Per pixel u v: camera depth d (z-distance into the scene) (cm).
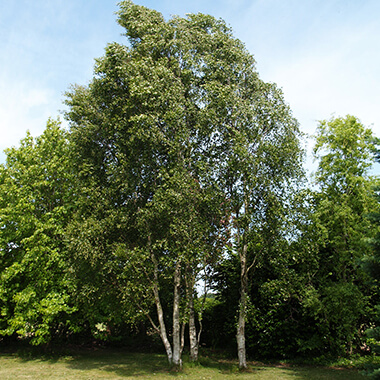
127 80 1438
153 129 1371
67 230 1476
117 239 1428
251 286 1612
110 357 1691
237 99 1360
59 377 1163
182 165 1356
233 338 1711
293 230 1338
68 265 1484
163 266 1420
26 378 1148
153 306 1956
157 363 1491
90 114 1655
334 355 1492
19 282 1761
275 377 1129
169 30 1533
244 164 1289
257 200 1355
